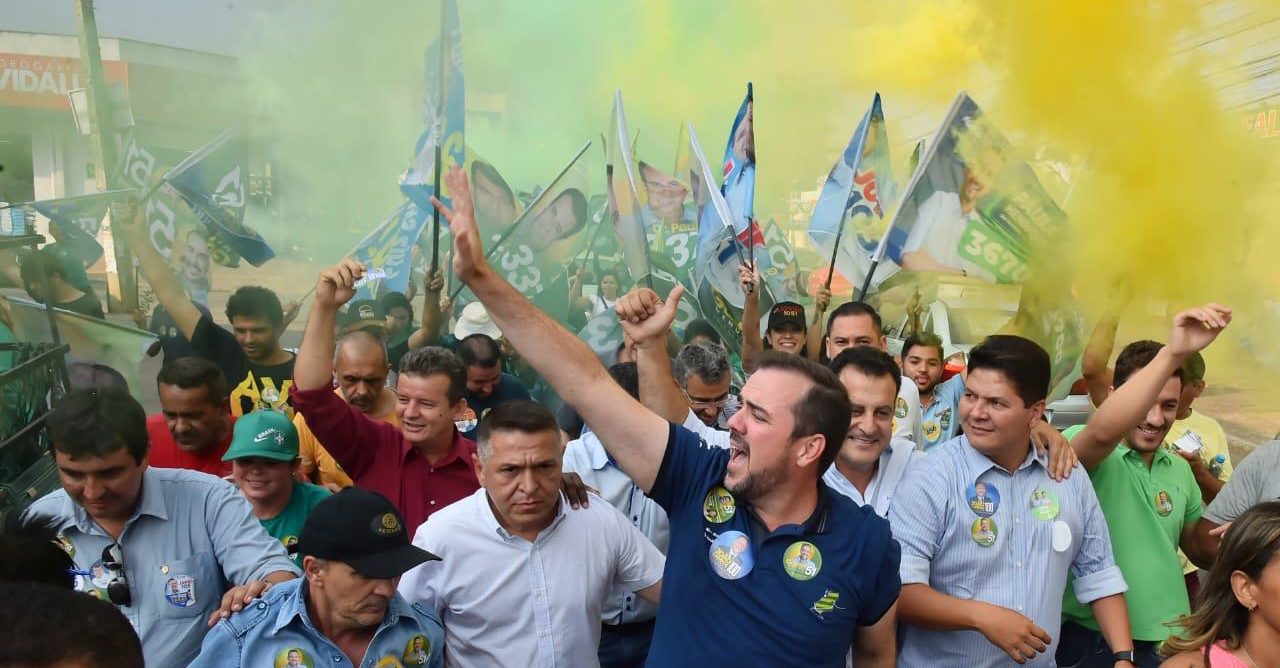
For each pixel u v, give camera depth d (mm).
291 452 3006
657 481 2119
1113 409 2865
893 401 2879
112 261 9477
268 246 7109
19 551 1991
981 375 2619
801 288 8516
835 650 1977
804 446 1972
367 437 3244
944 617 2535
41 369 4801
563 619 2465
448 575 2439
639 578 2680
